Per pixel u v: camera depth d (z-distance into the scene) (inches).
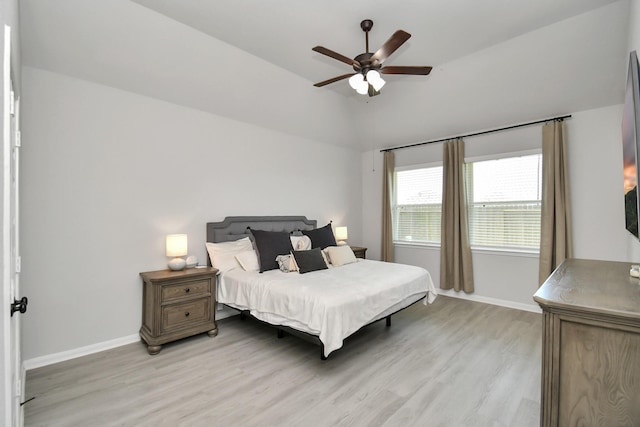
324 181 206.1
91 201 111.6
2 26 37.8
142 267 123.6
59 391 85.4
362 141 222.2
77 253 108.3
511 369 97.5
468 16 107.2
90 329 110.5
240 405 79.4
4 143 38.0
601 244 137.4
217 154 149.2
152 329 110.7
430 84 159.3
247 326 138.9
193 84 131.6
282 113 168.9
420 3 99.7
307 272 131.2
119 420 73.5
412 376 93.6
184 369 98.3
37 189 100.5
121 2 97.5
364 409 77.6
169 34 111.0
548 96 141.6
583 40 115.7
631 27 97.3
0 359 37.8
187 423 72.5
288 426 71.5
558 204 143.9
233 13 103.9
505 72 138.6
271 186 173.6
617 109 133.5
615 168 134.2
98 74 111.1
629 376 40.9
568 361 44.9
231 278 131.2
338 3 99.1
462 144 178.9
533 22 111.7
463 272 176.7
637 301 45.1
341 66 143.2
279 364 101.6
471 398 82.2
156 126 128.5
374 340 120.5
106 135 115.1
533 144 156.5
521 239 163.2
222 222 148.6
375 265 148.6
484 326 135.4
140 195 123.7
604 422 42.5
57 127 104.5
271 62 138.7
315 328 93.4
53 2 90.3
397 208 217.2
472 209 179.9
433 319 144.6
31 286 99.1
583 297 47.6
